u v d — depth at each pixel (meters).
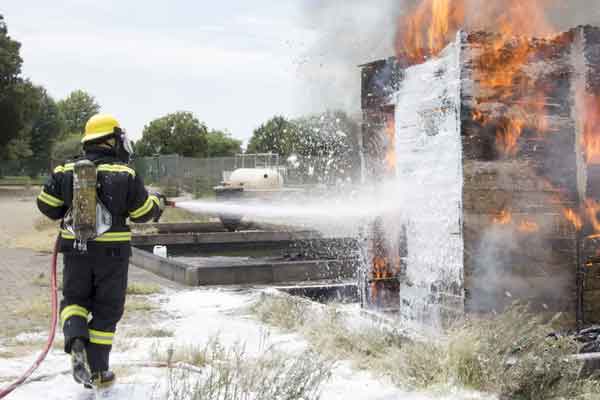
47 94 96.44
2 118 61.22
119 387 4.40
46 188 4.54
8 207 31.72
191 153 78.38
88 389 4.36
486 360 4.46
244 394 4.04
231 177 24.98
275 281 10.48
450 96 5.61
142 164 49.38
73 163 4.57
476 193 5.50
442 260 5.71
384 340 5.41
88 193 4.33
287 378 4.09
